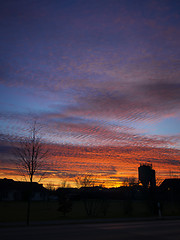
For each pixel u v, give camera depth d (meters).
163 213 30.77
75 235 12.92
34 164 21.75
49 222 19.86
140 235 13.12
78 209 36.97
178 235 13.20
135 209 37.28
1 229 15.70
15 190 64.06
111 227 16.89
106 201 32.06
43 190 65.50
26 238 11.80
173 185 36.56
